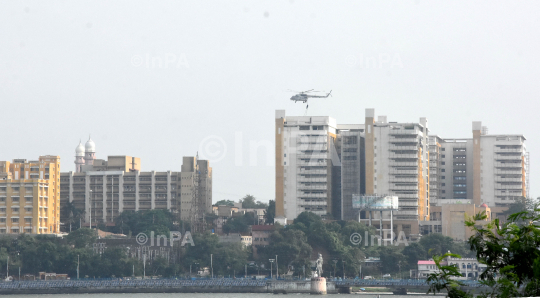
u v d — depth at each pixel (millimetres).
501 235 128125
